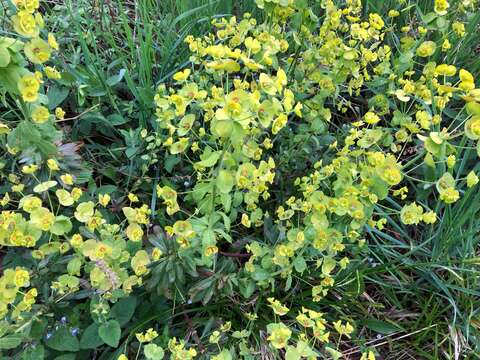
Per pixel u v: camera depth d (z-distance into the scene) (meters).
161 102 0.35
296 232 0.34
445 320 0.41
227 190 0.30
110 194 0.40
